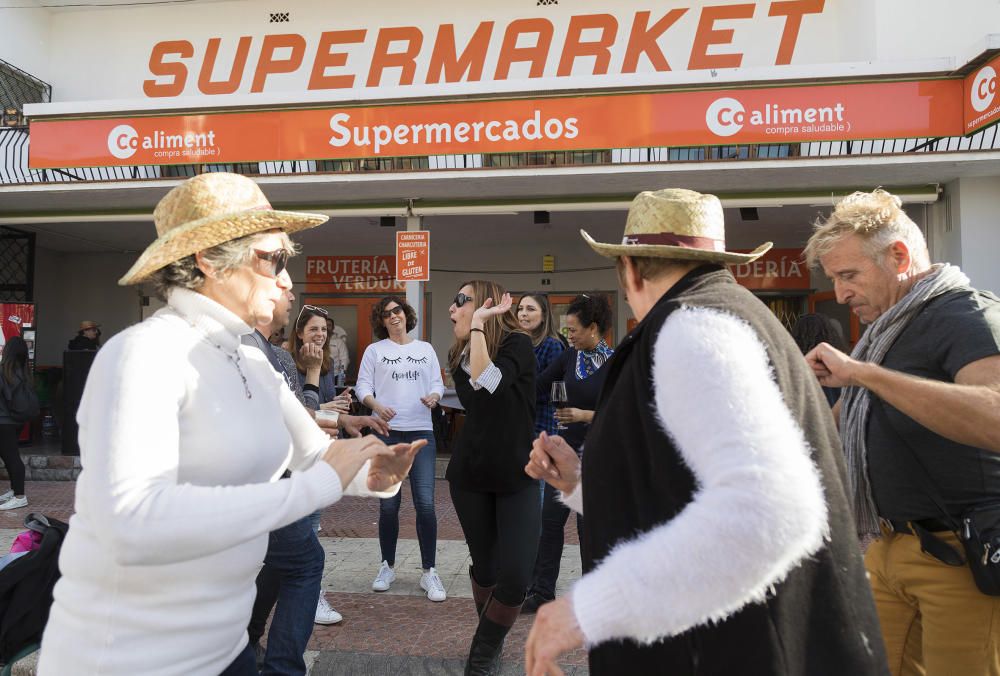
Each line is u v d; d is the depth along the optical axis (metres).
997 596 1.83
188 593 1.37
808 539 1.06
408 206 8.35
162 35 10.40
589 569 1.42
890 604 2.09
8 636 2.41
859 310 2.06
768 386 1.12
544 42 9.60
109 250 12.71
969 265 7.13
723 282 1.35
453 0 9.80
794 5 9.07
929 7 7.68
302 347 4.04
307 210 8.48
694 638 1.23
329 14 10.06
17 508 6.89
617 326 11.44
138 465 1.23
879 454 1.99
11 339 7.01
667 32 9.32
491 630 2.99
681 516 1.11
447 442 9.67
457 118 6.88
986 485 1.81
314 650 3.55
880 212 1.96
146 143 7.26
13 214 8.95
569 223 10.09
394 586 4.49
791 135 6.42
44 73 10.48
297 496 1.33
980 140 6.47
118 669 1.31
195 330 1.48
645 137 6.61
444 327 11.91
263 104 7.09
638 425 1.29
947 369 1.82
